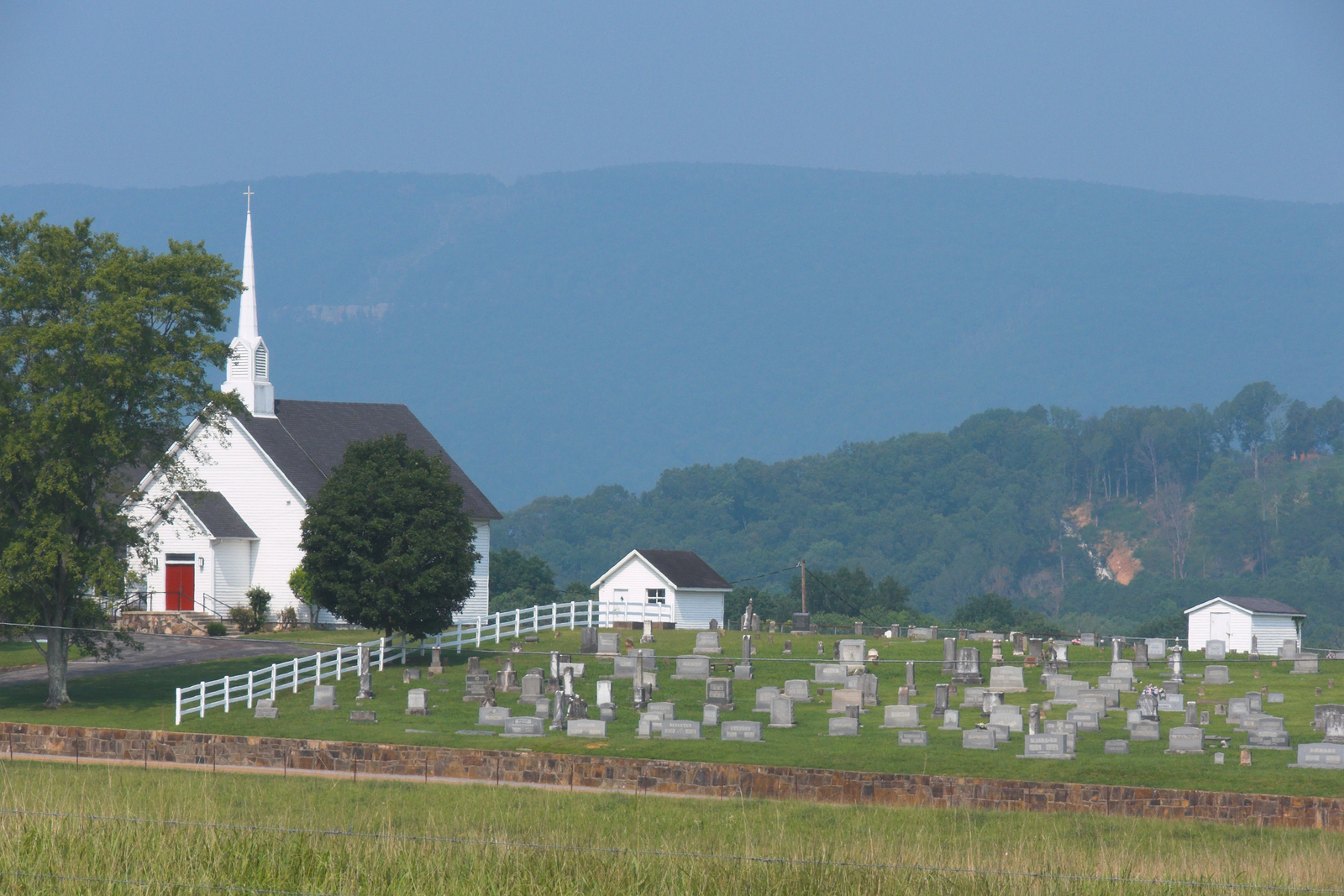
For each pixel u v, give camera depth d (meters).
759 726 145.00
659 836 99.12
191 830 87.44
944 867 86.88
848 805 116.38
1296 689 179.88
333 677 182.25
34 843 83.38
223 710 163.62
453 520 194.88
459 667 192.25
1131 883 84.44
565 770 126.50
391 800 113.44
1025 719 158.00
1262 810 111.00
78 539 173.25
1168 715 161.12
